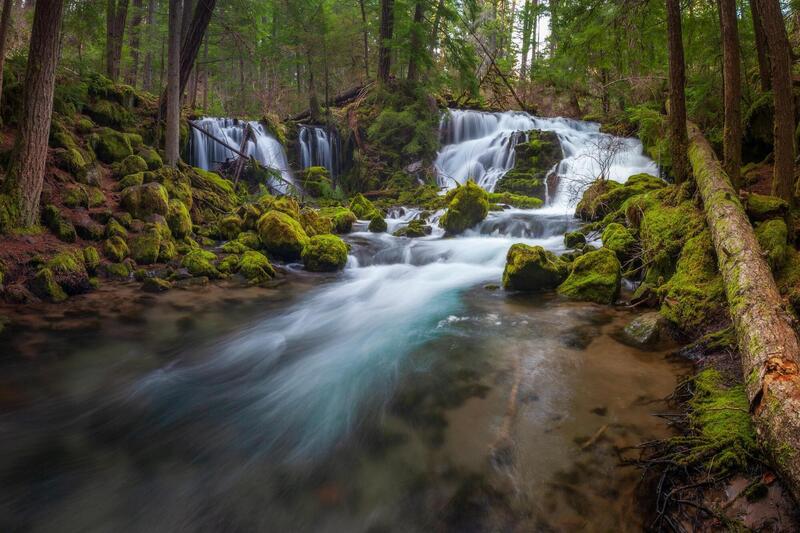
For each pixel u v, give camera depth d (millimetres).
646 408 3883
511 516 2828
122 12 16781
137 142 12398
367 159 19312
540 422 3754
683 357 4797
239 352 5594
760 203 6309
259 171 16188
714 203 6254
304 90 26922
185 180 11836
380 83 20609
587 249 8781
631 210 8680
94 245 8648
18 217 7957
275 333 6230
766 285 4254
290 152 18922
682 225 6977
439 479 3201
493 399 4172
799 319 4211
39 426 3975
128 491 3199
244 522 2920
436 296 7719
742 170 10312
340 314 6992
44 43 8016
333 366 5098
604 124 19594
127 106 14000
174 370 5086
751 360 3449
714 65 10781
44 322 6328
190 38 14703
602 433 3561
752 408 3123
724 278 4969
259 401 4406
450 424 3838
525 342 5453
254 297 7887
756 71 11727
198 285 8391
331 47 21141
